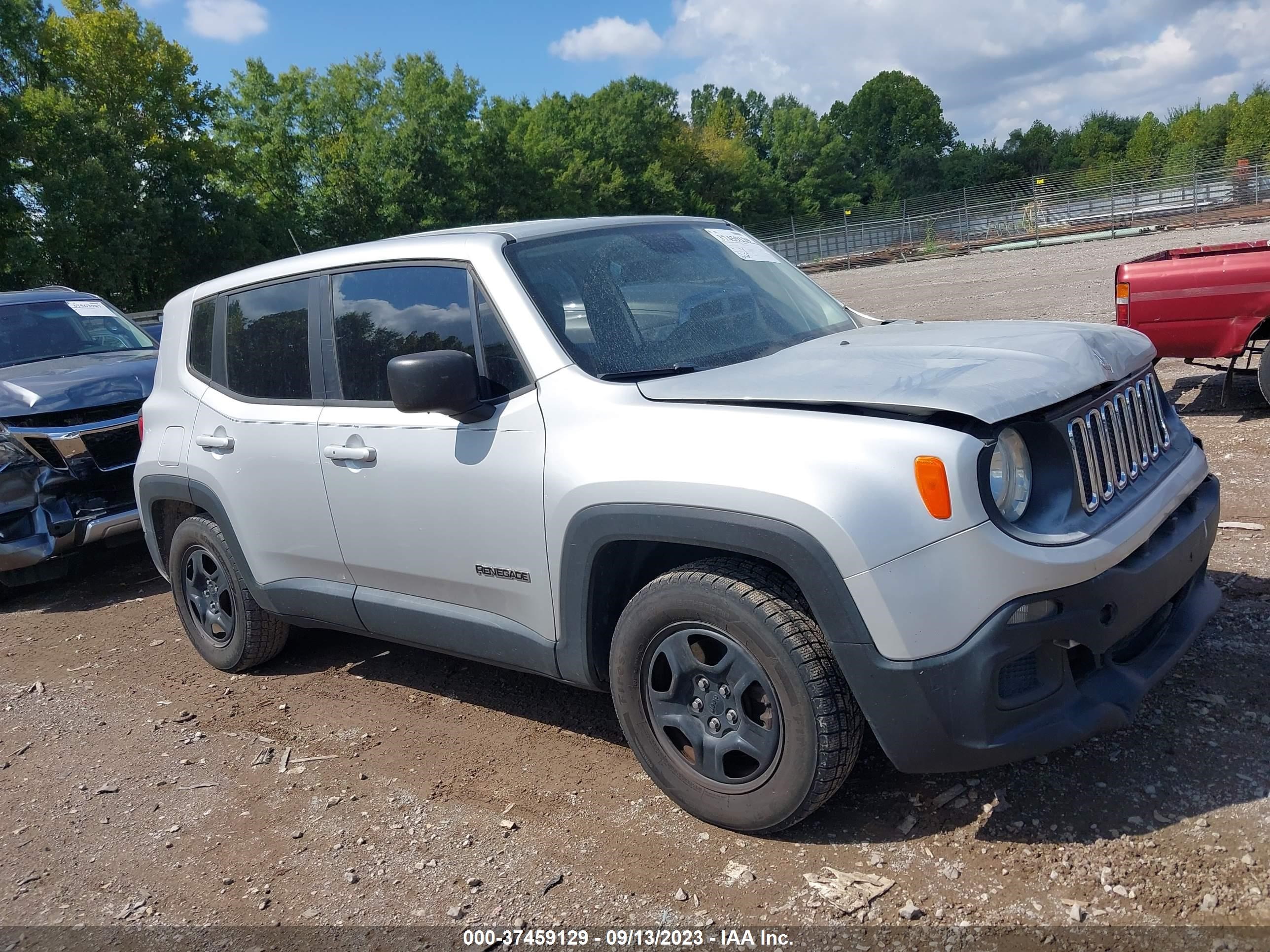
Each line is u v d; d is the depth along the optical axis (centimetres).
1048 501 275
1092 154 10150
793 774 285
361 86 5175
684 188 7731
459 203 5059
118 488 661
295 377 417
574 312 343
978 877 273
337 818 349
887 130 11750
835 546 263
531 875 302
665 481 289
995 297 1864
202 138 4044
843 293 2709
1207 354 753
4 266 3441
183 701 473
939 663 259
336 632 544
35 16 3669
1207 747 318
